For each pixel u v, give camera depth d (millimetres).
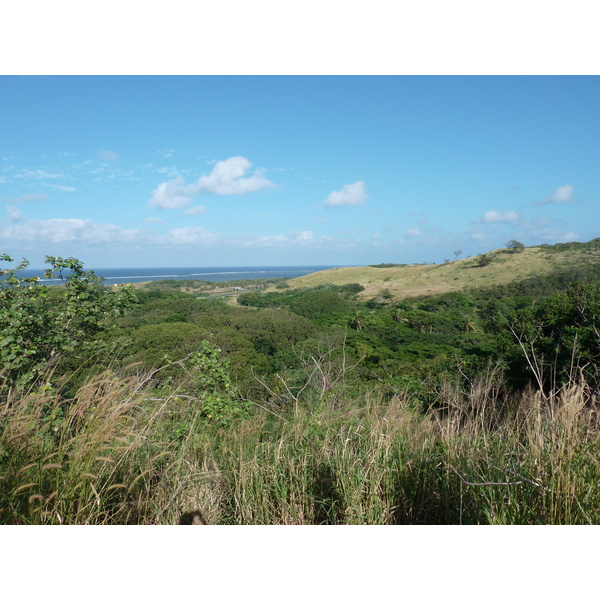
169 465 2330
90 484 1834
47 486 1829
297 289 104625
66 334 5699
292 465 2465
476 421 2656
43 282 6004
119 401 2377
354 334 39500
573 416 1926
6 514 1663
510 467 2029
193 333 24812
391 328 51031
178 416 3545
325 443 2693
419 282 100438
